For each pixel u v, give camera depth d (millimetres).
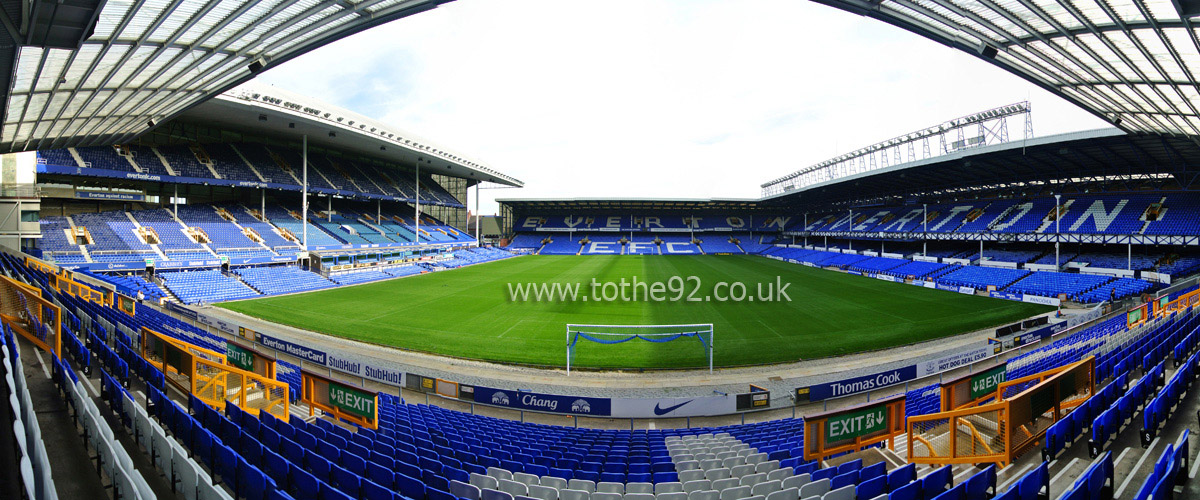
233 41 11773
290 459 7113
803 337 21297
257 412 10695
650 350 19453
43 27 7738
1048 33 11164
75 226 34094
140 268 32656
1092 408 8906
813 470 7938
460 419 11891
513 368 17344
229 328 19484
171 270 34125
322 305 28641
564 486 6875
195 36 11297
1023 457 7980
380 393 14398
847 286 37531
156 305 25109
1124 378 10297
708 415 13305
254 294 31484
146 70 12969
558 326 23484
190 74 14656
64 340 12445
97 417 6348
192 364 10352
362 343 20203
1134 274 32812
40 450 4738
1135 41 10391
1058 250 38562
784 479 6766
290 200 54406
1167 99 15273
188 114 38281
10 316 13820
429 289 35781
